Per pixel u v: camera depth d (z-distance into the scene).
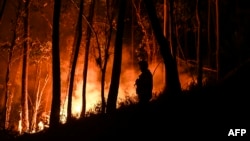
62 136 18.38
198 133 12.69
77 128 18.45
